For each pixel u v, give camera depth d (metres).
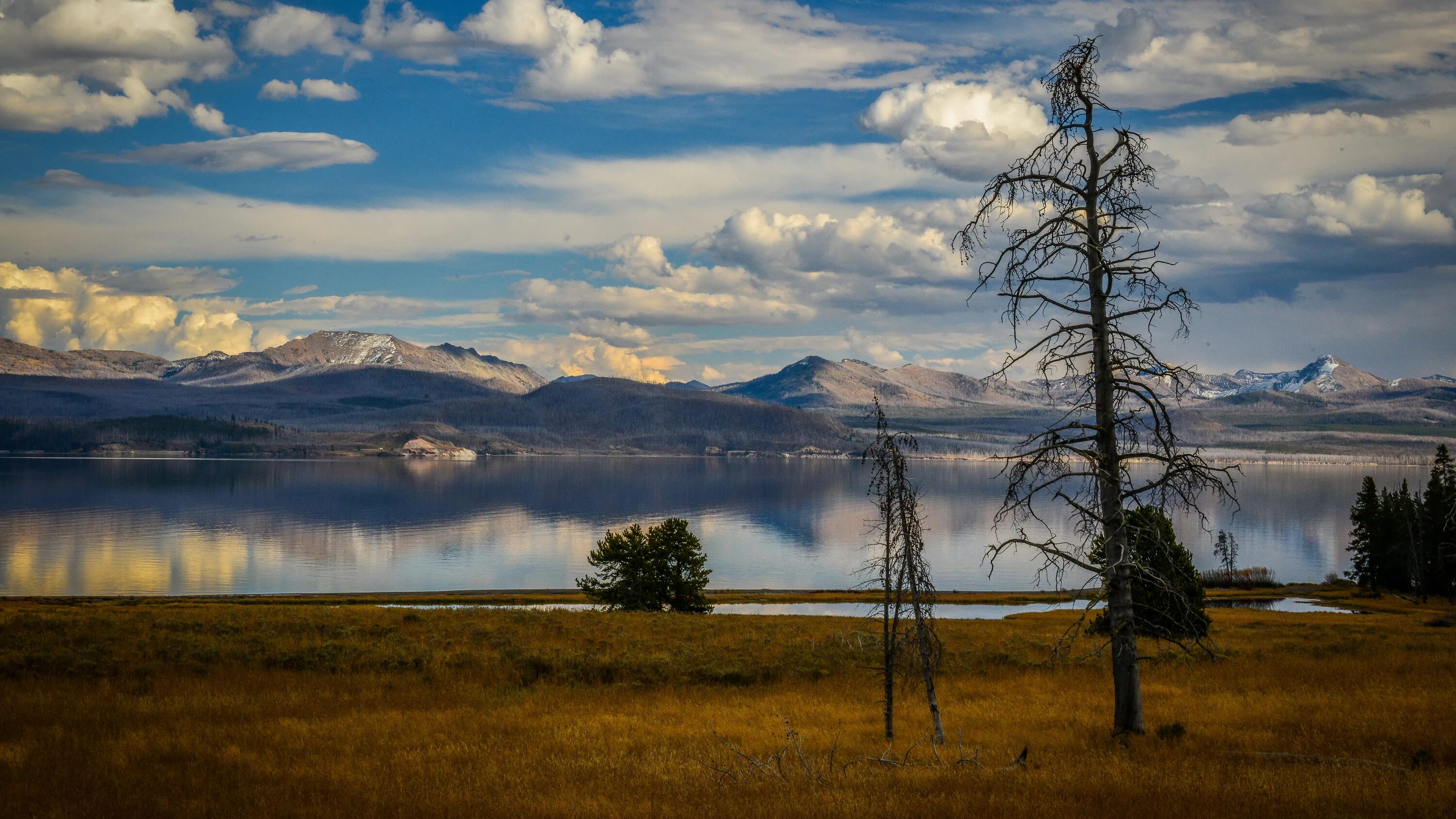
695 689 35.00
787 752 22.84
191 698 30.31
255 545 186.88
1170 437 21.61
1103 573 22.59
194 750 23.19
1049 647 44.62
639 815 16.88
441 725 27.12
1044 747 24.33
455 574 150.75
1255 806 16.73
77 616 46.03
